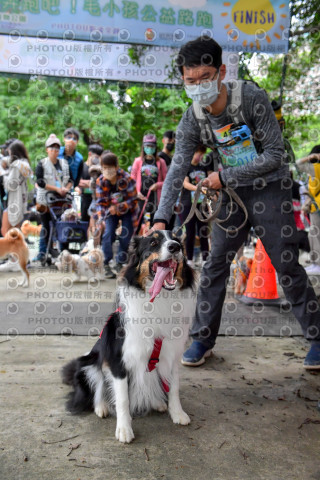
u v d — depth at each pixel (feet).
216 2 15.47
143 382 7.82
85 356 8.79
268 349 11.82
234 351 11.64
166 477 6.19
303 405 8.60
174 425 7.80
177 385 8.03
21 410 8.14
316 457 6.79
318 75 18.89
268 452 6.91
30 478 6.10
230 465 6.52
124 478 6.15
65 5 14.73
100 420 7.92
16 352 11.14
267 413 8.26
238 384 9.57
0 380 9.42
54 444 7.02
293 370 10.39
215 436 7.40
